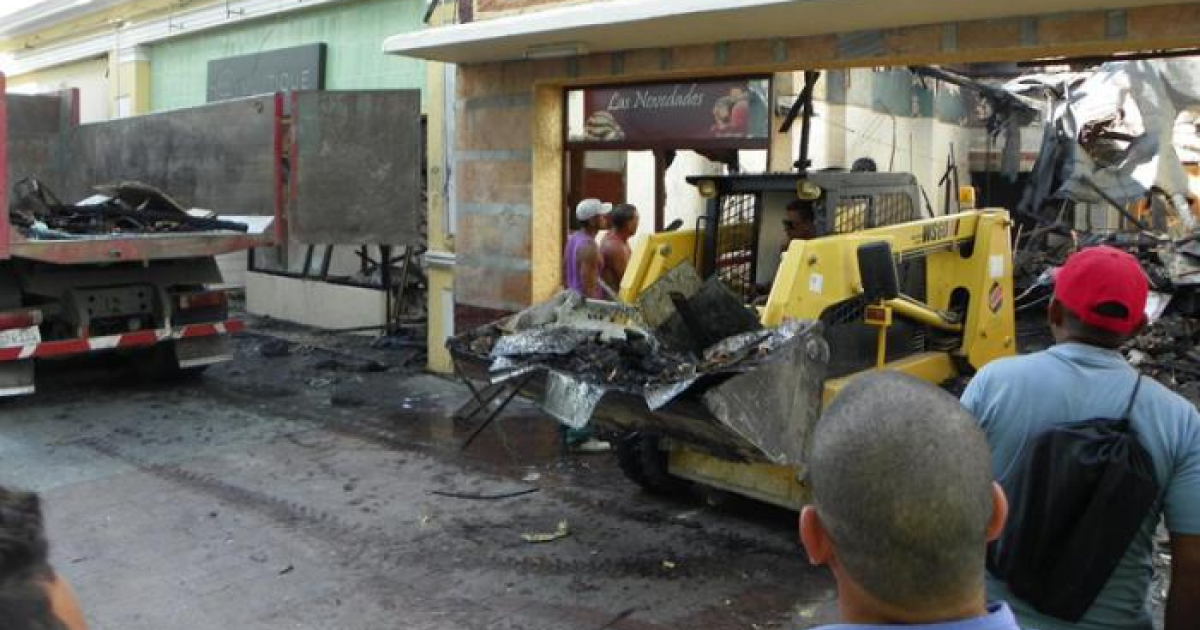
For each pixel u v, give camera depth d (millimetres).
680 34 7070
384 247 11664
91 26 18422
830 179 5793
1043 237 12461
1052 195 13547
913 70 12266
